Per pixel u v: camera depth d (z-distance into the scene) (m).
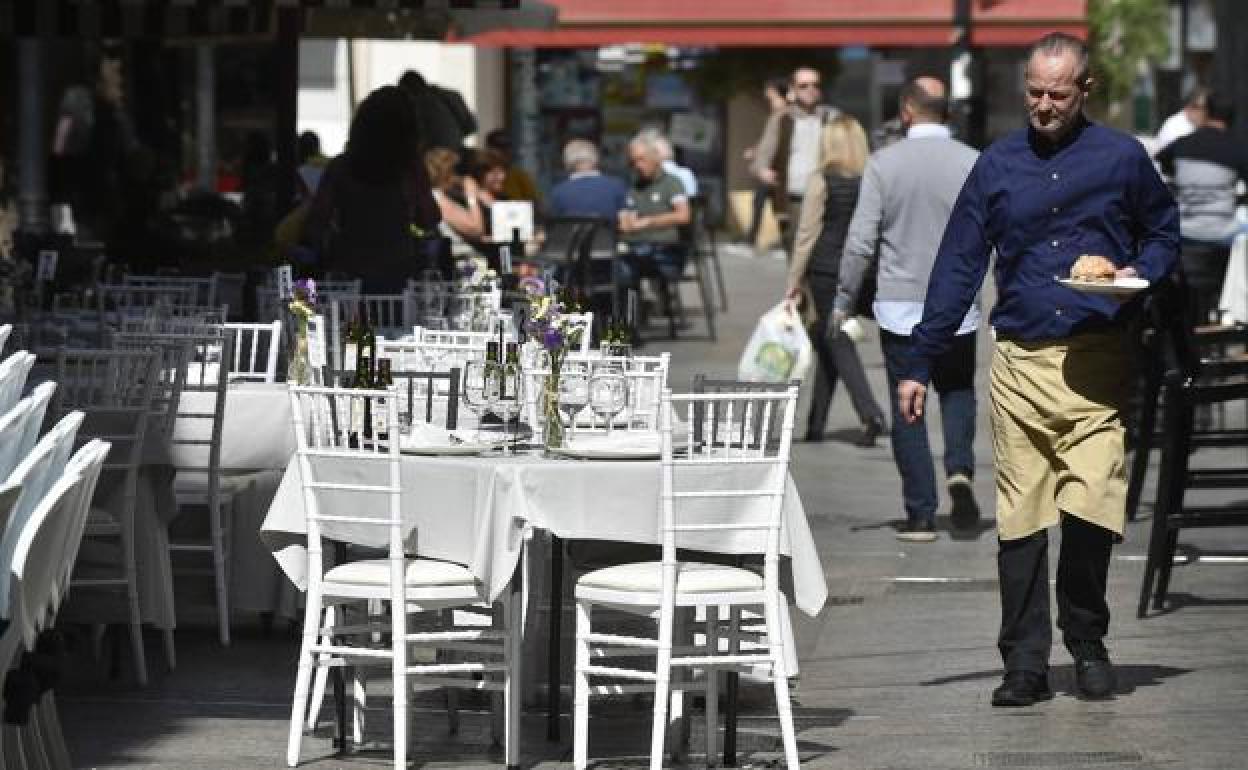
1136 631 27.05
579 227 57.72
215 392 26.77
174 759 21.20
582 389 22.84
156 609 24.89
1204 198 47.44
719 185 102.12
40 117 60.38
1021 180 22.84
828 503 37.12
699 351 60.19
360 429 21.05
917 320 32.97
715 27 67.44
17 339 30.80
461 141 57.47
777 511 20.17
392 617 20.52
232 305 41.00
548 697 23.03
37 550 14.70
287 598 26.80
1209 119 52.78
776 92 63.66
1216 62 69.00
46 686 15.77
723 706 23.59
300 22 50.84
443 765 21.06
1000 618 28.00
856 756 21.34
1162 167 48.00
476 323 33.31
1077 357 22.66
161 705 23.53
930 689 24.20
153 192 50.69
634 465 20.19
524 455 21.44
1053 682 24.41
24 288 34.62
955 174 32.56
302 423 20.83
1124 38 96.56
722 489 20.12
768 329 40.41
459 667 20.53
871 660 25.75
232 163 74.56
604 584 20.22
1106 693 23.50
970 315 33.28
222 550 26.42
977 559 32.03
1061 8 68.50
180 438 26.81
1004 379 22.97
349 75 66.94
